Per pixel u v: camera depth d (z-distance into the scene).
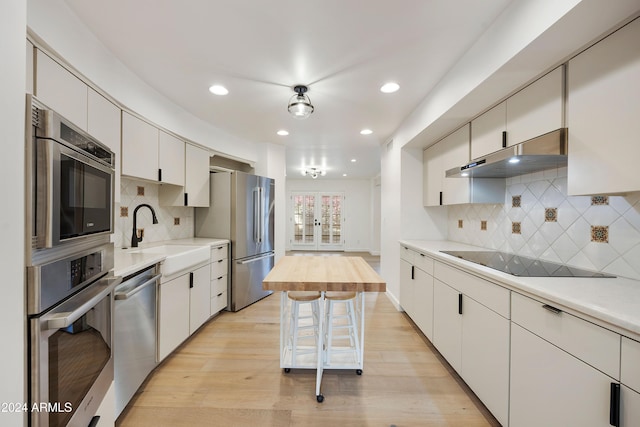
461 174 2.21
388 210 3.89
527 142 1.45
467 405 1.71
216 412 1.64
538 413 1.18
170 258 2.09
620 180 1.10
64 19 1.42
